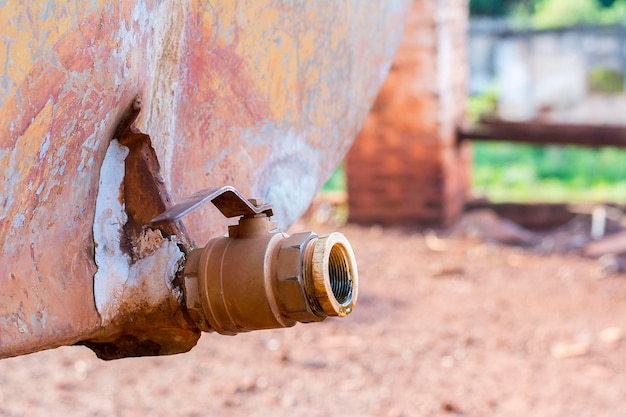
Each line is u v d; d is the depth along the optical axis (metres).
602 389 2.59
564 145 4.77
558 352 2.90
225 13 1.09
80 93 0.92
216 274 0.96
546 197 5.45
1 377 2.66
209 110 1.10
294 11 1.20
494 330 3.15
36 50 0.87
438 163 4.83
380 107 4.88
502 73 8.70
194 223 1.10
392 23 1.44
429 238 4.66
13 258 0.91
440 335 3.09
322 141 1.31
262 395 2.55
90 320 0.98
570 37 8.42
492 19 11.02
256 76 1.16
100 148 0.98
